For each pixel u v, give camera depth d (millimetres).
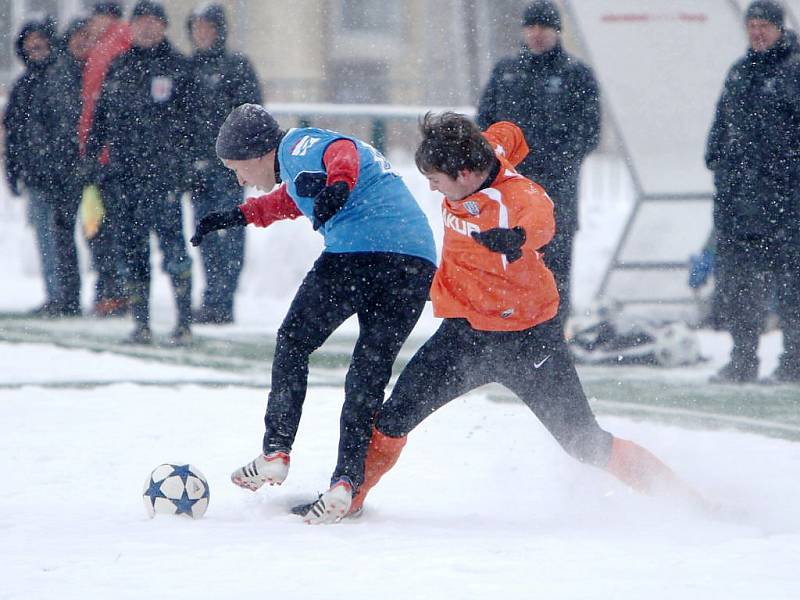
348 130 73375
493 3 104188
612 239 59906
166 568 14602
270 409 18500
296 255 54750
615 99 43281
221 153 19234
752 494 20219
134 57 39906
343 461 18219
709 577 14055
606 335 38688
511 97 34562
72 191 47688
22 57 46938
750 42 34188
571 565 14711
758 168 33906
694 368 37844
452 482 21672
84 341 41594
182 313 40750
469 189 17375
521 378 18203
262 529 17266
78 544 16078
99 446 24719
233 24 110188
